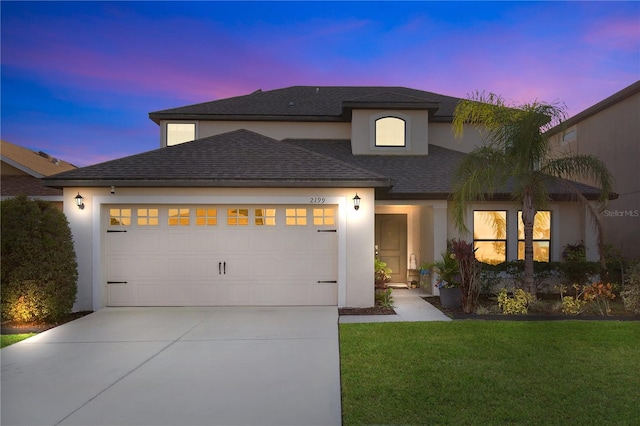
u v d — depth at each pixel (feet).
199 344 22.12
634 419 12.93
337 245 32.12
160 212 32.07
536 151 30.48
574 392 14.98
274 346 21.70
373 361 18.57
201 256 32.07
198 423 13.15
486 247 40.75
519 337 22.33
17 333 24.95
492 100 32.04
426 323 26.04
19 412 14.01
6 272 26.53
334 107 53.67
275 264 32.22
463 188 30.91
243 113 50.21
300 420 13.33
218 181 30.68
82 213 31.22
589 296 29.60
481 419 13.05
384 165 44.65
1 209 26.84
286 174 31.42
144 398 15.15
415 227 44.60
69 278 28.63
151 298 31.91
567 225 41.22
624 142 47.01
